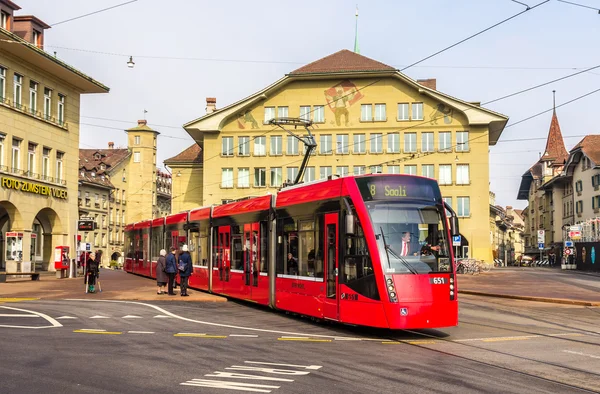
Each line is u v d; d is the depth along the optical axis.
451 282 13.77
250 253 20.16
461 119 63.91
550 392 8.27
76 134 45.84
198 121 66.38
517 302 24.64
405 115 64.69
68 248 39.53
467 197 63.38
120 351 11.35
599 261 58.78
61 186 43.47
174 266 24.62
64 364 9.99
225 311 19.23
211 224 24.56
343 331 14.74
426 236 13.95
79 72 43.19
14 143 38.69
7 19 38.69
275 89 66.06
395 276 13.38
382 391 8.20
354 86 65.50
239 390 8.18
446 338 13.73
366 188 14.16
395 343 12.84
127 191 97.19
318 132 65.50
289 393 8.05
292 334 14.09
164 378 8.92
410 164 64.25
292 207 17.30
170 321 16.44
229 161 66.69
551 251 93.62
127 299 23.11
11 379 8.80
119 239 93.38
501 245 129.25
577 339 13.64
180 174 77.25
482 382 8.85
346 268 14.36
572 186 83.25
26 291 26.70
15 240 38.25
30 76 40.09
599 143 76.44
